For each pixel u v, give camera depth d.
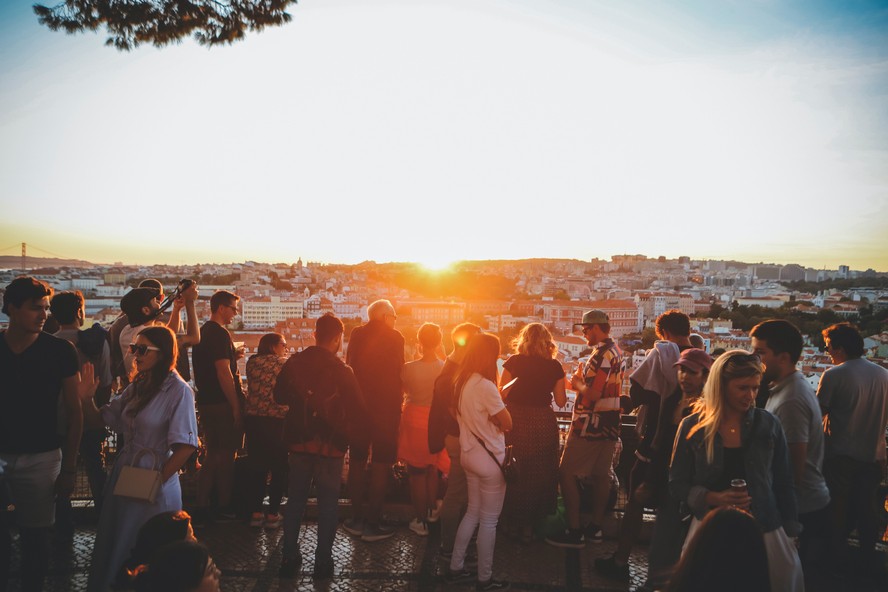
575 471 4.88
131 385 3.58
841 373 4.32
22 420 3.64
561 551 4.82
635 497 4.09
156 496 3.38
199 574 2.12
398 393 4.96
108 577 3.32
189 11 6.52
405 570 4.45
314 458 4.32
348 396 4.34
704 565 1.97
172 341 3.56
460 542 4.21
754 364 2.99
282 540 4.94
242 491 5.35
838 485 4.31
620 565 4.34
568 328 118.00
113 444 5.79
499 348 4.26
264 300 140.00
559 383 4.80
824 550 4.46
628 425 5.55
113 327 5.39
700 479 3.11
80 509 5.16
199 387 5.08
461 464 4.21
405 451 5.09
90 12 6.41
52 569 4.34
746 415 3.05
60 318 4.75
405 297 178.50
